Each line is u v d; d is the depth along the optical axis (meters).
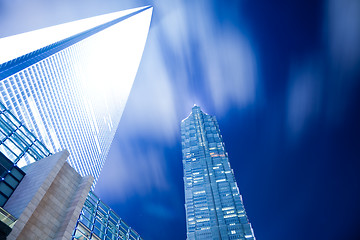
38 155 44.41
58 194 37.34
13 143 41.00
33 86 141.00
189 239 173.50
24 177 37.75
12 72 126.44
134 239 57.09
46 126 146.12
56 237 33.88
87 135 197.00
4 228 27.16
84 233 42.22
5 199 34.25
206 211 187.50
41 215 33.88
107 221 51.06
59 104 165.00
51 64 163.88
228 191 198.38
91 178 42.25
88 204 48.41
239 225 173.38
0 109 42.69
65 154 40.03
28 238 31.11
